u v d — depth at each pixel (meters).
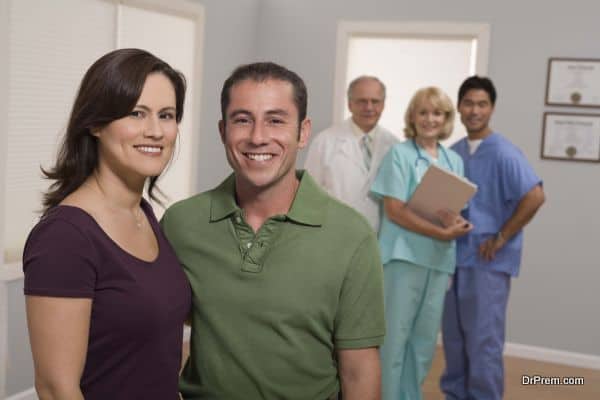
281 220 1.31
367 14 4.38
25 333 3.05
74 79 3.21
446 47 4.30
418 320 2.90
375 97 3.31
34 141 3.03
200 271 1.33
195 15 4.02
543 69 4.06
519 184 2.90
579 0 3.96
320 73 4.52
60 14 3.09
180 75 1.30
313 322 1.30
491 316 2.98
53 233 1.14
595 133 3.99
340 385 1.41
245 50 4.58
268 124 1.26
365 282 1.32
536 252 4.16
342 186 3.34
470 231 2.99
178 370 1.32
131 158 1.22
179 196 4.12
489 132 3.06
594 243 4.05
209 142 4.35
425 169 2.89
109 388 1.21
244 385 1.31
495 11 4.12
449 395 3.19
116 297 1.19
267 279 1.29
